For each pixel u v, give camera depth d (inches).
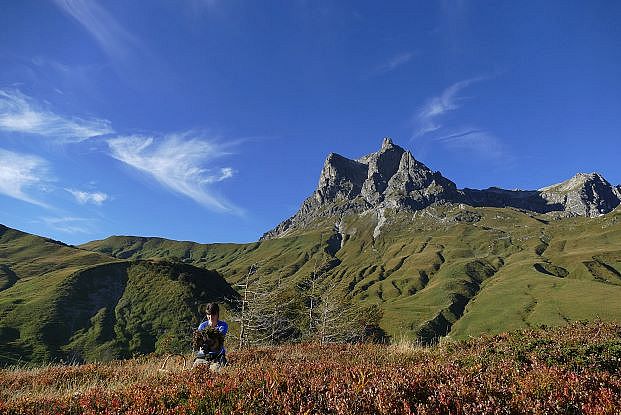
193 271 4785.9
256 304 2303.2
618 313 4586.6
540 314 5019.7
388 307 6835.6
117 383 371.2
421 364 298.0
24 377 495.8
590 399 200.1
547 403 200.8
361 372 258.2
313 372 280.1
